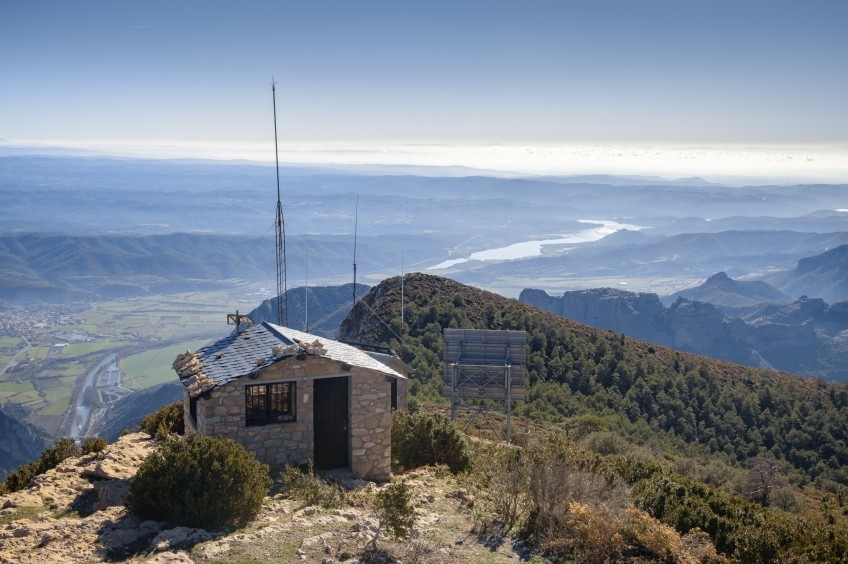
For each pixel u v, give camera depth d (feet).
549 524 48.85
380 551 43.21
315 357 63.00
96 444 76.43
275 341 67.31
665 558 46.09
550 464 53.52
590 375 254.47
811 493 180.45
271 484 56.18
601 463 70.69
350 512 50.72
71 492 55.21
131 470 59.98
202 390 59.82
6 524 46.98
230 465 48.34
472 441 85.61
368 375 64.80
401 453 73.92
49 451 74.23
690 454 210.79
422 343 236.84
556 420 204.44
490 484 61.87
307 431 63.36
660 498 62.13
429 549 44.73
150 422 81.97
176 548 42.19
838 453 232.53
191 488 47.01
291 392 63.41
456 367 130.41
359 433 64.54
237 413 60.75
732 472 166.71
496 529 50.08
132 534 44.55
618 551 45.85
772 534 51.08
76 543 43.01
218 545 42.52
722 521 56.29
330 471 64.54
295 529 46.44
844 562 49.29
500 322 270.67
